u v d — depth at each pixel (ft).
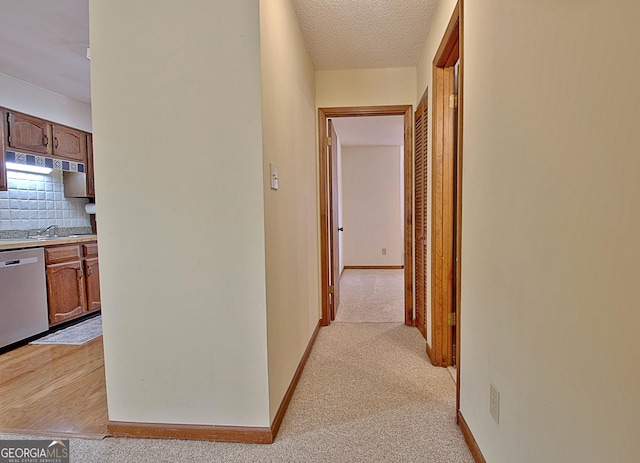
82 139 13.06
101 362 8.38
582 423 2.52
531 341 3.26
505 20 3.80
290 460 4.88
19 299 9.52
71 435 5.49
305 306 8.33
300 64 7.99
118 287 5.37
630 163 2.02
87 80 10.84
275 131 5.74
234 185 5.09
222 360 5.28
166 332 5.34
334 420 5.84
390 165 21.61
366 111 10.52
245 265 5.15
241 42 4.97
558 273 2.80
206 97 5.07
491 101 4.24
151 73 5.13
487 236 4.42
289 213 6.72
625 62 2.05
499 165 4.00
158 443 5.29
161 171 5.20
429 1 7.09
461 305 5.54
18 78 10.63
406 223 10.64
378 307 13.05
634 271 2.01
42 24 7.83
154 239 5.27
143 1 5.08
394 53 9.43
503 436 3.91
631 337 2.04
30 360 8.54
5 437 5.45
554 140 2.84
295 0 7.00
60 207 12.96
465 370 5.35
